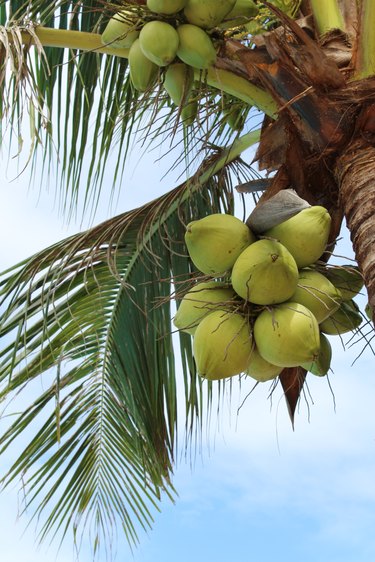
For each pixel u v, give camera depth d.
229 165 4.80
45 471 4.87
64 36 3.83
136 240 4.80
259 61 3.37
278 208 2.92
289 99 3.39
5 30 3.78
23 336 4.67
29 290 4.58
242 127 4.36
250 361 3.13
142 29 3.33
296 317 2.90
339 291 3.24
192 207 4.79
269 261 2.86
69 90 4.50
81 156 4.57
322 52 3.30
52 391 4.82
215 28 3.48
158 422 4.80
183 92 3.50
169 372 4.82
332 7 3.58
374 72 3.36
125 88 4.56
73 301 4.82
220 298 3.09
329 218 3.08
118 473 5.00
